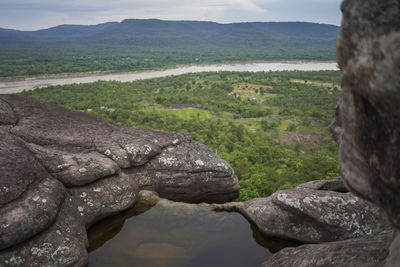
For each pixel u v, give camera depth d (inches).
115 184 246.8
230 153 2536.9
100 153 270.1
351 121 80.0
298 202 218.2
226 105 5403.5
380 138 70.0
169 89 7007.9
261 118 4480.8
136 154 281.3
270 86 7691.9
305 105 5423.2
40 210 176.6
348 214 209.3
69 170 220.7
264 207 239.0
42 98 4867.1
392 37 58.1
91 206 225.9
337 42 74.4
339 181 267.9
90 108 4665.4
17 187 176.4
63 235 183.5
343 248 144.5
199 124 3823.8
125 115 4151.1
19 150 199.6
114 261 188.5
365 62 64.2
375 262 124.0
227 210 264.7
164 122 3969.0
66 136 267.9
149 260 190.7
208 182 308.3
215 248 208.5
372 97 65.8
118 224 234.1
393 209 70.1
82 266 181.0
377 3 63.1
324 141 3299.7
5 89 5698.8
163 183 296.2
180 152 311.1
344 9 72.0
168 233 224.1
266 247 214.7
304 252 162.6
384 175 70.6
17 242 161.6
